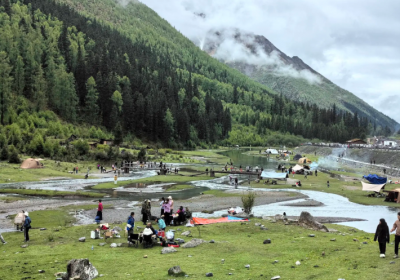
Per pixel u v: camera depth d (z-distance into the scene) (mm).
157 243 24188
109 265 18875
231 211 40156
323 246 23016
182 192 65938
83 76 196125
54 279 16594
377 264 17844
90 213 43438
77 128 164000
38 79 168500
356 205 55188
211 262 19281
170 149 183000
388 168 113125
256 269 17766
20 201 50125
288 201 58250
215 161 143000
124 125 192000
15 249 23422
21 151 103000
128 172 96062
